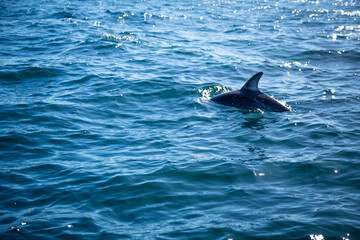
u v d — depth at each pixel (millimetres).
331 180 8188
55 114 11867
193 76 15969
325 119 11656
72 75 15703
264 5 39375
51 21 27047
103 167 8797
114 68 16797
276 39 23453
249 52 20438
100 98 13328
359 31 25531
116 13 30906
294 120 11664
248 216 6945
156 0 41281
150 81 15078
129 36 23125
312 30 26172
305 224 6629
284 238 6309
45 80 15117
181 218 6941
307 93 14164
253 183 8148
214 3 40438
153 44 21531
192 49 20734
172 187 7973
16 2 35875
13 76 15297
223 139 10422
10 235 6418
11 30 23891
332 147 9758
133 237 6398
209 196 7656
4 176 8352
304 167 8750
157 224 6770
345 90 14430
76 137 10461
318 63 18547
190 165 8867
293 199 7488
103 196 7637
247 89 13109
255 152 9594
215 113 12305
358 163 8836
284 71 17219
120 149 9797
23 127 10875
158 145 10047
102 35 22812
